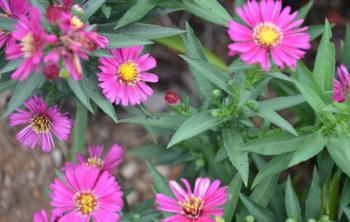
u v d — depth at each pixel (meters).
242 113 0.39
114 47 0.38
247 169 0.39
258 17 0.36
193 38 0.42
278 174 0.41
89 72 0.39
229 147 0.39
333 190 0.44
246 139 0.41
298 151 0.38
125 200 0.45
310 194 0.40
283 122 0.38
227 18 0.41
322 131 0.39
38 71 0.36
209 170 0.45
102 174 0.38
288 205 0.39
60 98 0.43
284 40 0.35
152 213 0.41
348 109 0.37
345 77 0.44
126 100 0.39
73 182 0.37
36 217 0.39
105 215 0.37
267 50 0.35
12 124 0.41
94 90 0.39
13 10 0.38
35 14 0.33
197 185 0.37
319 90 0.40
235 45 0.35
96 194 0.37
